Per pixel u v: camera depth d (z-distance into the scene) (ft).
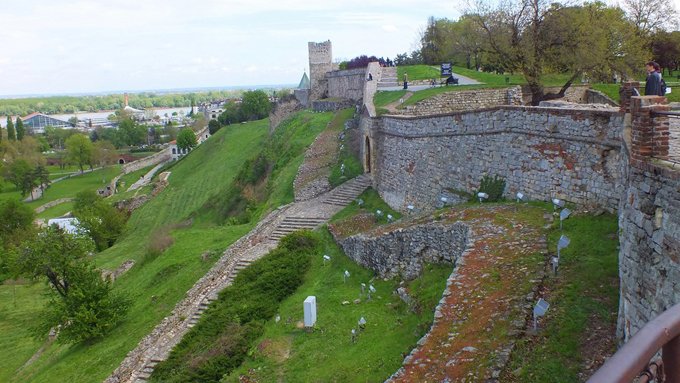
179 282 85.46
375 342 48.37
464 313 37.99
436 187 74.23
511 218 53.01
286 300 67.00
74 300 83.51
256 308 65.05
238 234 100.32
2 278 144.46
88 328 80.43
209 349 58.85
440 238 56.18
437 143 73.31
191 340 64.03
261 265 75.05
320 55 202.90
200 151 256.32
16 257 92.58
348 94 171.94
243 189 143.23
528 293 37.78
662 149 26.71
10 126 407.23
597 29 98.17
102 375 67.92
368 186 97.60
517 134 59.47
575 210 50.60
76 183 322.55
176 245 104.12
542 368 30.71
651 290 25.70
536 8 98.73
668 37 133.39
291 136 149.48
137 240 147.64
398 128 83.51
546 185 55.72
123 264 116.26
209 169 213.25
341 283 65.92
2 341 106.11
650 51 126.00
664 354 9.42
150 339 70.18
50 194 293.64
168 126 539.70
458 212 60.03
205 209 154.92
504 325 34.99
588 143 50.19
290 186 112.68
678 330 9.11
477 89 101.35
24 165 291.17
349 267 68.85
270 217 95.96
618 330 30.99
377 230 68.13
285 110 216.13
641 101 27.20
